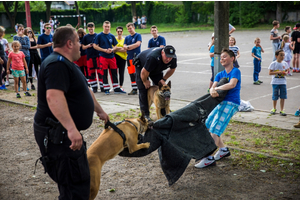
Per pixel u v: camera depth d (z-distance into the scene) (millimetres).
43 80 2307
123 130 3268
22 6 59844
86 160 2510
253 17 39969
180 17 47531
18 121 6871
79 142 2266
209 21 45500
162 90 5625
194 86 10211
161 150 3775
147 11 50906
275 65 6531
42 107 2387
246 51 19344
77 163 2398
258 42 9938
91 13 52688
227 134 5566
